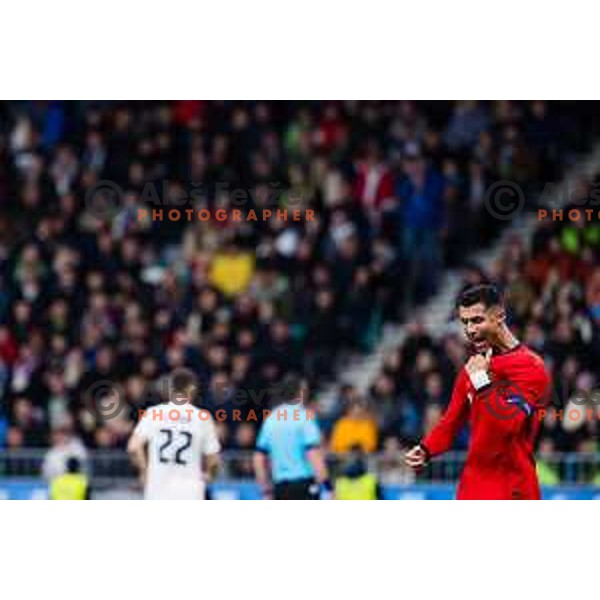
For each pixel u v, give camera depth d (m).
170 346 56.94
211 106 65.56
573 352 50.59
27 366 57.06
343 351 56.81
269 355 55.28
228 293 59.78
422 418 50.22
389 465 47.06
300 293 57.72
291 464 34.28
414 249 59.12
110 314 58.75
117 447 51.50
